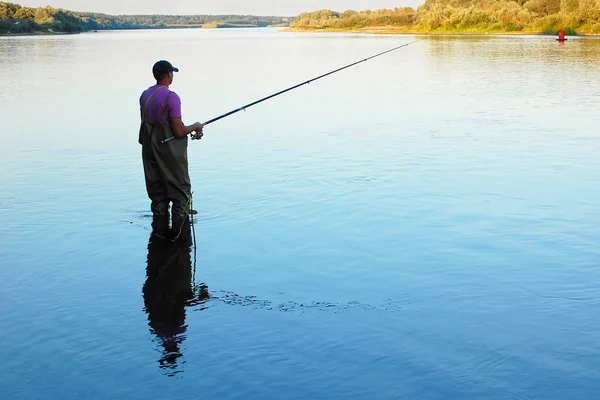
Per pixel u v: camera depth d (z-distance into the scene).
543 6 76.19
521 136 10.35
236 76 22.50
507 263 5.02
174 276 4.86
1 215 6.46
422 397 3.19
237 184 7.55
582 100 14.73
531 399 3.17
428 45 47.50
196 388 3.30
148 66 28.56
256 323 4.03
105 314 4.21
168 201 6.44
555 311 4.16
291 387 3.29
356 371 3.44
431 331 3.89
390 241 5.56
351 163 8.55
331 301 4.36
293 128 11.42
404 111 13.47
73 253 5.38
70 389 3.33
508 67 24.95
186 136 6.24
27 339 3.88
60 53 41.41
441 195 6.97
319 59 32.81
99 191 7.36
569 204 6.59
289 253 5.31
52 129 11.55
